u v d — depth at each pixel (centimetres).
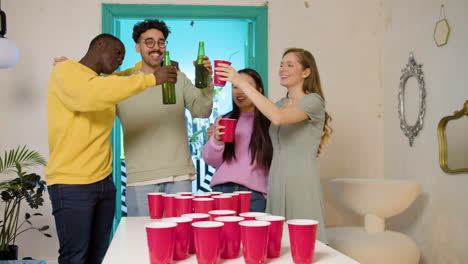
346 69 351
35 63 328
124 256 105
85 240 188
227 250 103
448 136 261
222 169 238
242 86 181
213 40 429
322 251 110
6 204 305
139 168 223
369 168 352
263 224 98
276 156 211
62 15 331
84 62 198
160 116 225
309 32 348
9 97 327
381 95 352
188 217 111
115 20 345
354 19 353
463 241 249
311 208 198
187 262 101
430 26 285
